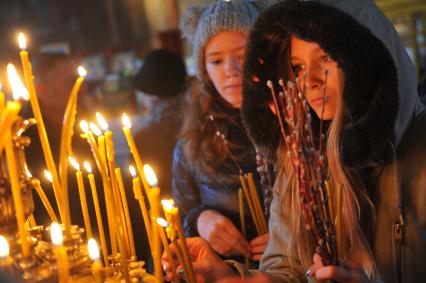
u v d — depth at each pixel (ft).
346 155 3.73
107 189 3.23
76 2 16.08
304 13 3.64
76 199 6.61
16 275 2.96
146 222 3.33
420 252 3.70
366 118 3.58
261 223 5.43
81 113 8.84
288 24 3.75
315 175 3.67
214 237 5.52
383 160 3.84
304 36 3.67
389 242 3.84
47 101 7.05
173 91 8.34
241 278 4.07
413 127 3.89
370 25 3.89
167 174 8.04
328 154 4.00
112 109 15.62
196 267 4.07
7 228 3.10
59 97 7.16
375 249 3.91
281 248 4.56
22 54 3.08
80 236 3.19
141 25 15.97
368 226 3.99
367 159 3.69
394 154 3.82
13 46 15.85
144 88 8.39
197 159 6.00
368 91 3.60
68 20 16.35
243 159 5.85
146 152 8.00
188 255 3.16
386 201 3.86
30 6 16.02
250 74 4.45
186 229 5.91
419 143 3.78
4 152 3.03
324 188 3.65
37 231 3.36
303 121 4.02
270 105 4.48
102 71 16.28
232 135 5.90
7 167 3.06
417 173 3.73
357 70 3.56
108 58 16.40
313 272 3.65
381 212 3.88
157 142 8.07
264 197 5.36
